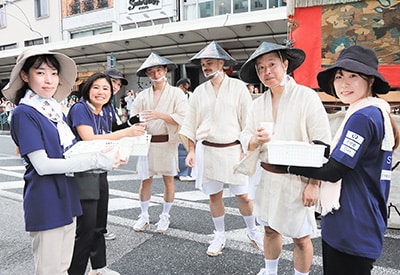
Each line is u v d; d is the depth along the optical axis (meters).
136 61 15.29
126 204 4.84
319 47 4.01
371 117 1.46
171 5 15.70
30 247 3.36
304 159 1.57
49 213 1.72
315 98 2.11
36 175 1.72
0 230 3.83
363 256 1.49
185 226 3.90
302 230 2.13
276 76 2.14
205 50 3.04
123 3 17.38
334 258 1.58
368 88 1.59
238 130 3.10
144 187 3.76
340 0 3.84
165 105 3.63
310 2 3.97
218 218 3.18
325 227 1.63
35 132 1.67
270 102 2.28
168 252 3.20
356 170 1.52
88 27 19.12
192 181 6.39
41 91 1.76
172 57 14.33
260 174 2.31
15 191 5.61
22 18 22.28
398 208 3.58
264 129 1.93
